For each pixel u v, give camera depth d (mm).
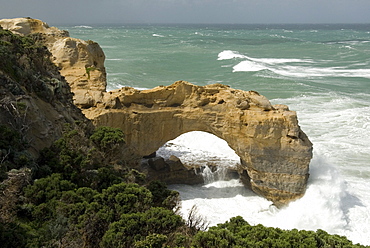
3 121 15820
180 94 23594
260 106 22625
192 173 25438
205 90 23438
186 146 30281
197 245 12836
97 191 16000
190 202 22953
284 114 22031
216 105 23188
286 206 22875
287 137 21969
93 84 25125
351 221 21797
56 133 18344
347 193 23859
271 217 22344
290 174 22359
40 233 12500
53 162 16094
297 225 21594
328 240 14320
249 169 23422
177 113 23609
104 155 19344
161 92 23562
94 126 22625
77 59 27250
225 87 23953
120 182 16703
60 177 15141
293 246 13492
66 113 20594
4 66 17641
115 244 12320
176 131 24047
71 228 12812
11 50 19344
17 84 17516
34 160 15734
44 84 19922
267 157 22422
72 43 27562
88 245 12883
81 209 13586
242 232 14188
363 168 27500
